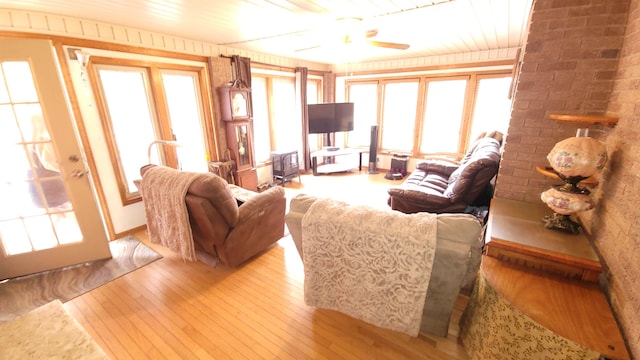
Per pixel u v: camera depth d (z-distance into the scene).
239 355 1.59
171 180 2.15
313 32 2.90
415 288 1.38
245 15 2.39
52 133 2.23
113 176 2.92
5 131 2.13
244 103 4.06
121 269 2.43
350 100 6.02
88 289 2.17
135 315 1.90
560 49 1.72
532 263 1.42
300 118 5.44
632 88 1.29
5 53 2.00
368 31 2.58
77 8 2.18
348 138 6.27
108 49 2.70
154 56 3.08
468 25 2.78
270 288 2.17
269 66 4.66
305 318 1.86
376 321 1.60
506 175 2.07
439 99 5.00
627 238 1.12
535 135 1.91
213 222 2.07
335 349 1.62
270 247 2.79
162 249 2.77
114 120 2.92
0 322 1.88
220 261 2.47
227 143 4.08
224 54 3.87
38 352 0.89
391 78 5.37
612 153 1.42
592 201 1.43
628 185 1.18
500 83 4.38
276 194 2.59
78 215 2.42
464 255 1.25
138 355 1.60
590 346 0.99
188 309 1.95
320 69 5.85
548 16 1.71
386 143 5.84
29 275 2.37
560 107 1.79
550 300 1.21
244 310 1.94
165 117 3.32
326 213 1.52
